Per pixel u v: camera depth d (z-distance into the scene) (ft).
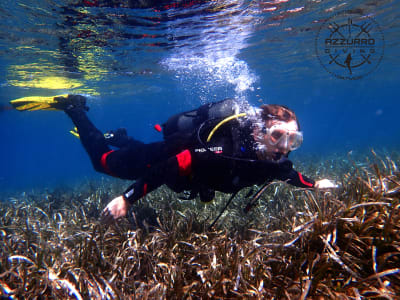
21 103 21.26
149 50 38.29
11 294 7.40
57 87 59.62
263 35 37.91
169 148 11.45
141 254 9.83
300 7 29.19
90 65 43.47
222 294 7.35
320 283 7.04
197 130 9.86
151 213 15.16
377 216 7.74
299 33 39.09
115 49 36.14
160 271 8.99
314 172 23.48
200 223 12.17
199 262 9.05
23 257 8.60
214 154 9.17
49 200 23.30
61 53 35.94
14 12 23.71
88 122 18.93
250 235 11.24
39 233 12.20
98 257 9.20
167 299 7.39
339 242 8.00
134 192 9.79
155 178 9.66
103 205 19.13
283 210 13.17
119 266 8.95
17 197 33.35
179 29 30.89
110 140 19.75
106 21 26.61
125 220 13.29
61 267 8.90
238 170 9.49
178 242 10.15
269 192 17.35
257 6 27.30
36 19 25.26
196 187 10.75
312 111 296.10
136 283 8.39
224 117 9.71
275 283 7.59
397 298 6.06
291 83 96.58
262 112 9.93
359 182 9.74
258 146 9.61
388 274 6.88
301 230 8.26
